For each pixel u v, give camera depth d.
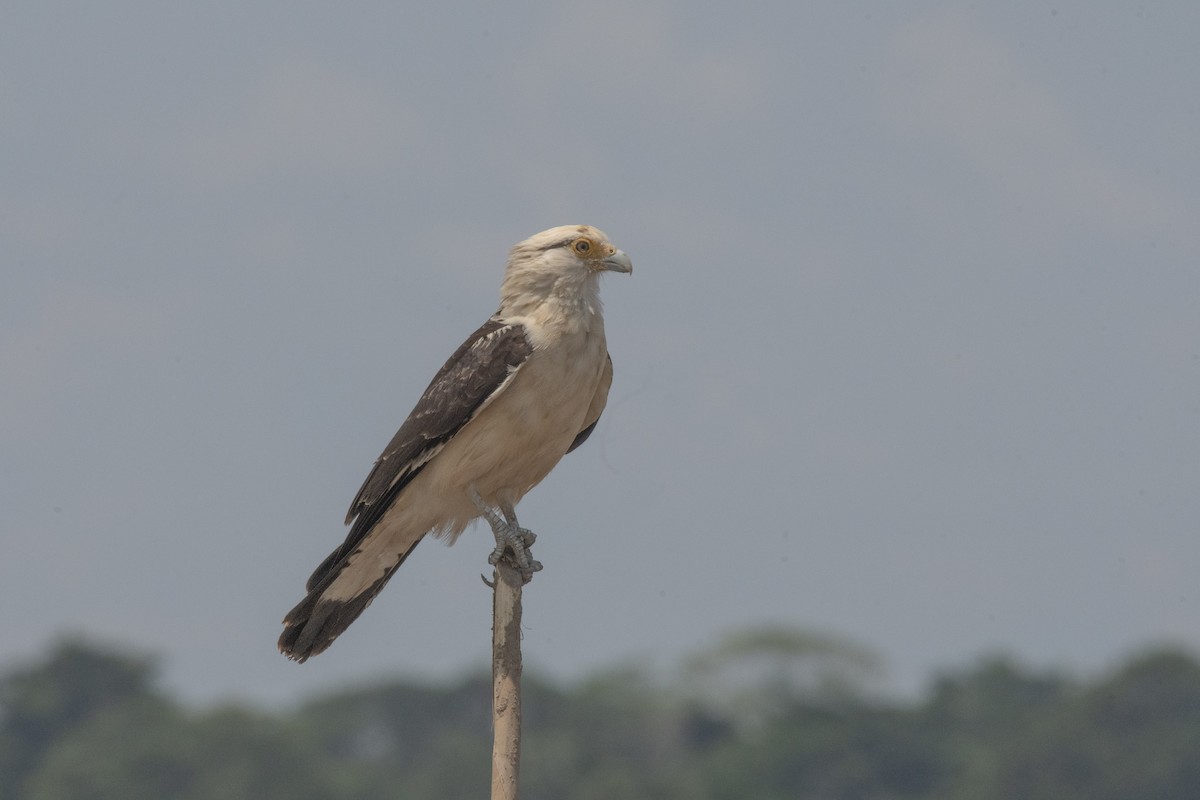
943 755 54.25
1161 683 49.69
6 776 52.44
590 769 53.69
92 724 53.34
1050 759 49.31
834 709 56.25
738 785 52.75
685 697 56.81
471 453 11.38
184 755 51.00
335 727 55.03
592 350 11.48
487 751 52.50
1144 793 47.28
